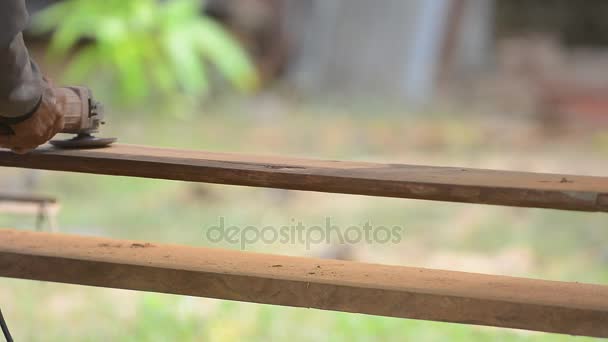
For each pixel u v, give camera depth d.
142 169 3.91
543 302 3.41
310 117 16.89
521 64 19.72
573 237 10.27
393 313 3.52
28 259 3.80
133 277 3.72
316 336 7.21
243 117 16.94
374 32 18.44
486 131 15.77
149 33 15.93
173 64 16.52
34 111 3.62
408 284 3.58
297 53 19.41
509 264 9.26
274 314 7.66
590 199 3.43
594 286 3.64
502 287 3.58
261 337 7.21
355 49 18.56
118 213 11.23
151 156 4.01
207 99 18.27
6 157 4.08
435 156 14.14
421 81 18.31
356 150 14.52
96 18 15.88
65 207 11.40
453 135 15.43
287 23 19.47
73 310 7.87
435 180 3.59
